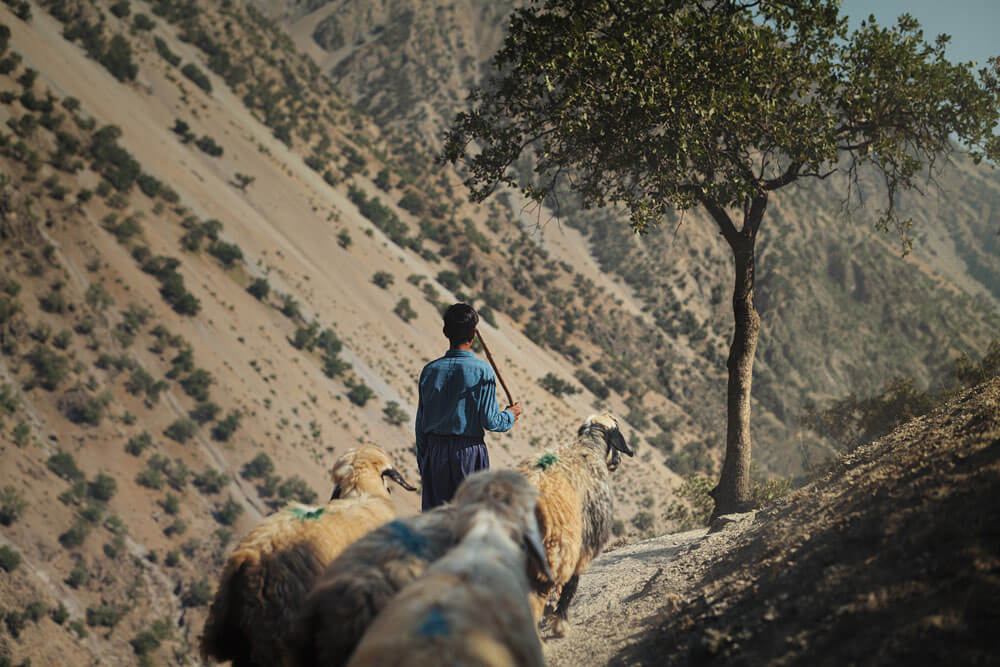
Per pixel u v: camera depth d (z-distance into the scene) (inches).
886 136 488.1
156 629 3577.8
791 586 152.3
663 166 474.0
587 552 193.9
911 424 268.1
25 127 6294.3
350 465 173.3
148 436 4707.2
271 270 7603.4
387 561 109.7
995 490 140.3
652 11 440.8
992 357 676.7
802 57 460.1
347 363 6963.6
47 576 3447.3
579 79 447.8
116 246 6023.6
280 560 139.6
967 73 459.2
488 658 71.2
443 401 198.4
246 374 5821.9
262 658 135.3
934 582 119.6
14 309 4704.7
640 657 166.2
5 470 3750.0
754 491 612.4
